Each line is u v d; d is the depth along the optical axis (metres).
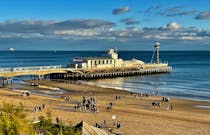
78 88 99.38
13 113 21.25
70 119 54.31
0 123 18.08
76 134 24.25
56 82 112.50
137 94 89.12
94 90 96.06
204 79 134.50
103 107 68.06
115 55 148.75
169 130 50.56
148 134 47.94
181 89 104.88
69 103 71.62
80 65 133.12
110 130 45.34
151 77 139.62
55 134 23.75
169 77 140.50
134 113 62.59
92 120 55.00
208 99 85.44
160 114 62.53
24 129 18.84
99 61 138.12
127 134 47.38
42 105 62.47
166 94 93.50
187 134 48.81
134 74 145.50
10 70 110.00
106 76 134.50
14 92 85.00
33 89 95.25
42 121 24.95
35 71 114.75
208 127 53.28
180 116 61.38
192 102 78.56
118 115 59.81
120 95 87.00
